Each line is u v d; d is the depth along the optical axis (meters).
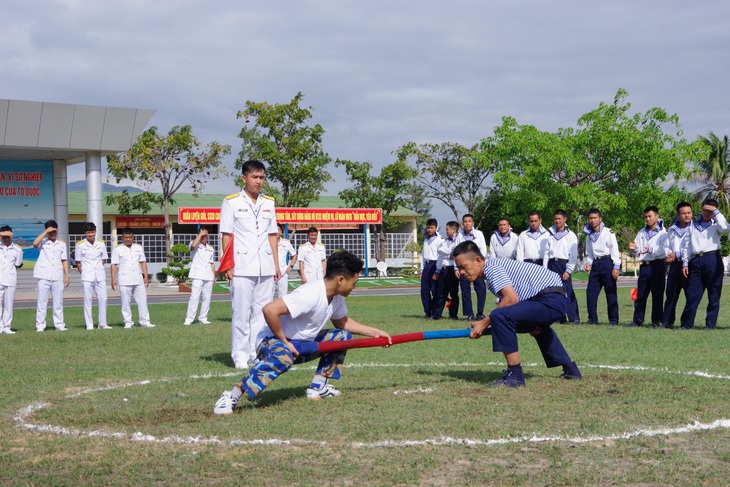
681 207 12.88
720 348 9.73
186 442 5.12
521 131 39.97
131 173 38.47
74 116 28.95
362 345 6.54
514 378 7.04
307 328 6.38
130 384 7.59
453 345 10.29
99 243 14.70
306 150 39.41
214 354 9.95
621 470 4.39
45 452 4.93
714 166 50.12
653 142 38.47
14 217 31.84
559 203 39.84
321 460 4.62
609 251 13.69
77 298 27.98
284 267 15.21
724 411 5.84
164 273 37.22
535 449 4.84
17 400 6.75
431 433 5.24
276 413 5.97
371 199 45.31
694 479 4.21
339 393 6.71
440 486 4.14
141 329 13.81
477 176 48.66
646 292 13.45
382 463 4.54
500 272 7.19
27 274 31.91
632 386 6.90
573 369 7.37
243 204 8.91
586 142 39.34
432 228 15.36
